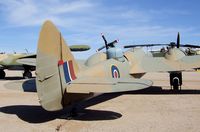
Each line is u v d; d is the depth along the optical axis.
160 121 8.97
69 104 8.77
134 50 15.55
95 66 10.82
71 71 9.04
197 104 11.76
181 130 7.89
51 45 8.27
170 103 12.06
